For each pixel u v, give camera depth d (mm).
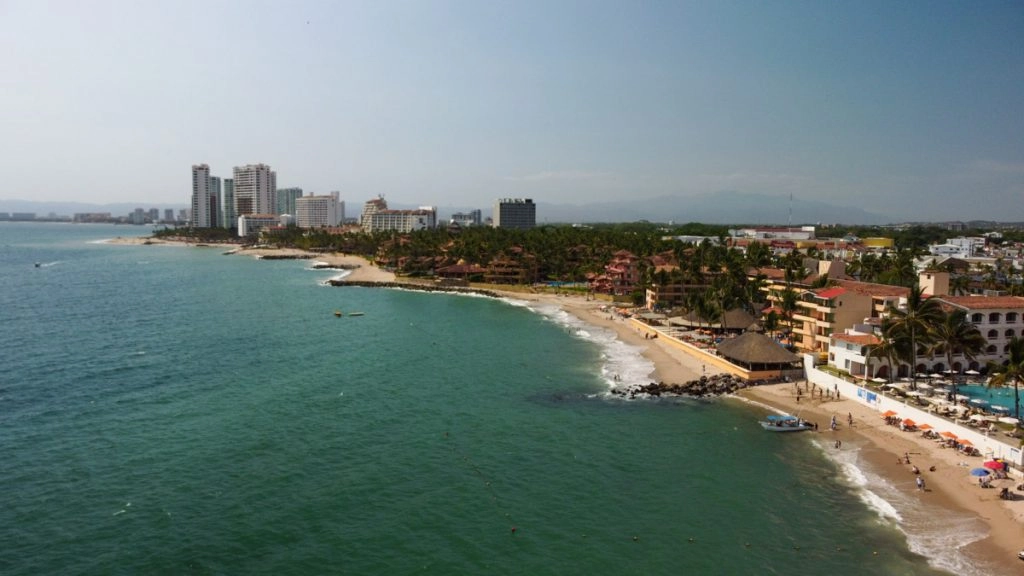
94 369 104312
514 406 88062
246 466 66188
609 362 115000
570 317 169625
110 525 54062
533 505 59094
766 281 146125
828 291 113625
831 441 74312
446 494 60969
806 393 92750
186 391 92625
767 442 74438
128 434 74625
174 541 51844
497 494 61156
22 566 48000
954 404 78875
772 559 50281
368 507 58094
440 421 81312
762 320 133000
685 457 70250
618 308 182250
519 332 146125
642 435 77000
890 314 91375
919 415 76812
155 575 47375
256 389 94312
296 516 56219
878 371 92438
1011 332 97312
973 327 86500
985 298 101562
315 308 181500
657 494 61375
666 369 109250
